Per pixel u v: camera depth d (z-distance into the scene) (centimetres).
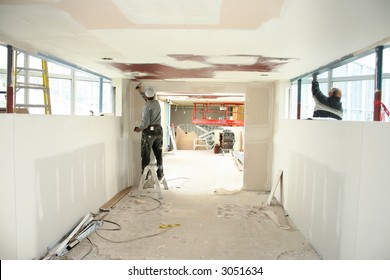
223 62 344
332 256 247
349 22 195
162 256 274
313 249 293
